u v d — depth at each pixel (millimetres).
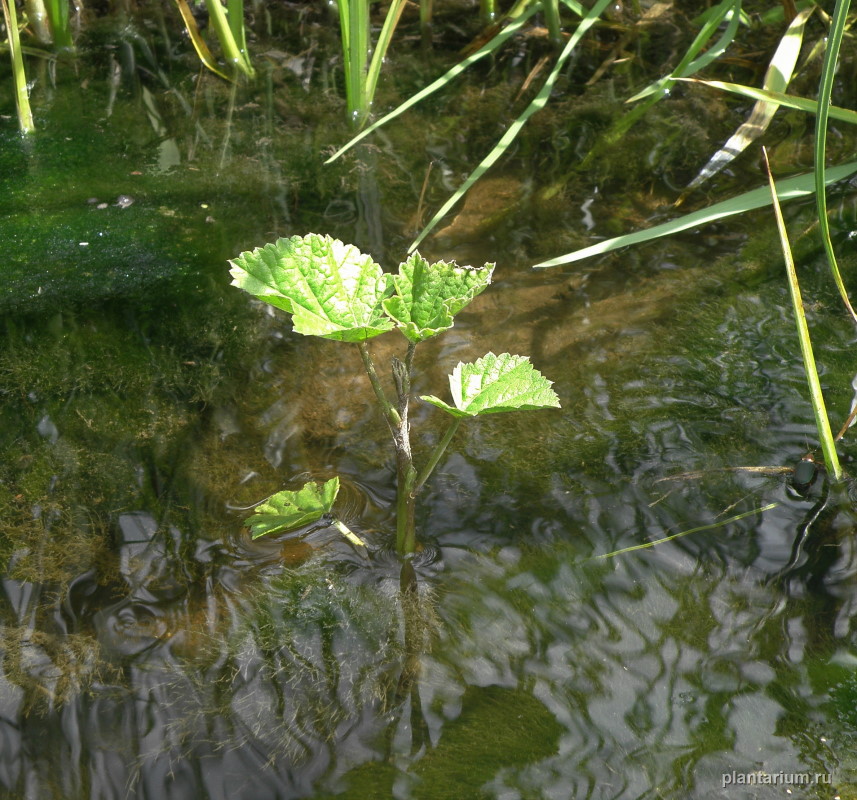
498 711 681
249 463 782
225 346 854
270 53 1235
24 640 701
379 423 806
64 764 663
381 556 737
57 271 907
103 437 795
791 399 811
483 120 1076
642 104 1077
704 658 697
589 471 777
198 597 720
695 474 773
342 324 683
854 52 1145
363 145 1031
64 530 747
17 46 1016
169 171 1005
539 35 1263
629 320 866
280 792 656
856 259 901
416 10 1328
